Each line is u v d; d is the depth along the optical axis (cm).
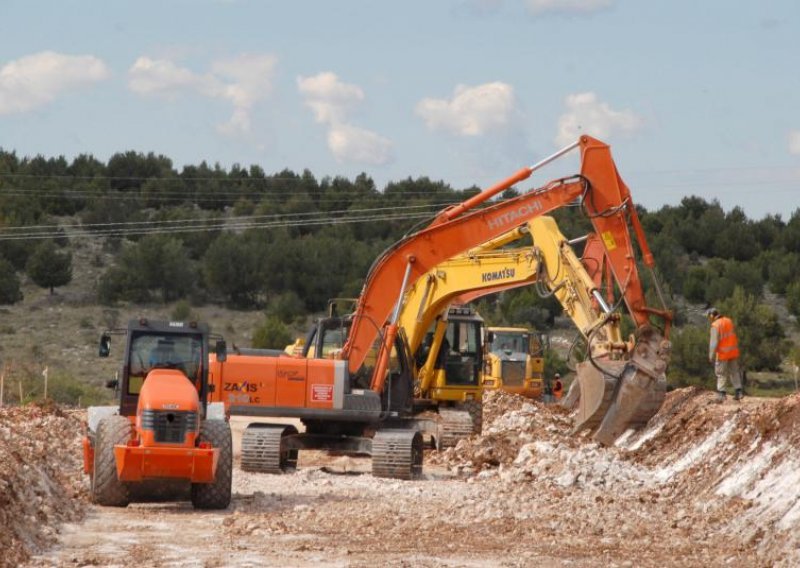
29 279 17300
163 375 3419
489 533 2983
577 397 6222
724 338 4806
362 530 3006
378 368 4728
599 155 4622
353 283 16412
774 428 3566
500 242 5178
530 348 8975
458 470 4547
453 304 5666
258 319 16038
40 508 3011
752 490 3344
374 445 4288
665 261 16775
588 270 4916
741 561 2627
